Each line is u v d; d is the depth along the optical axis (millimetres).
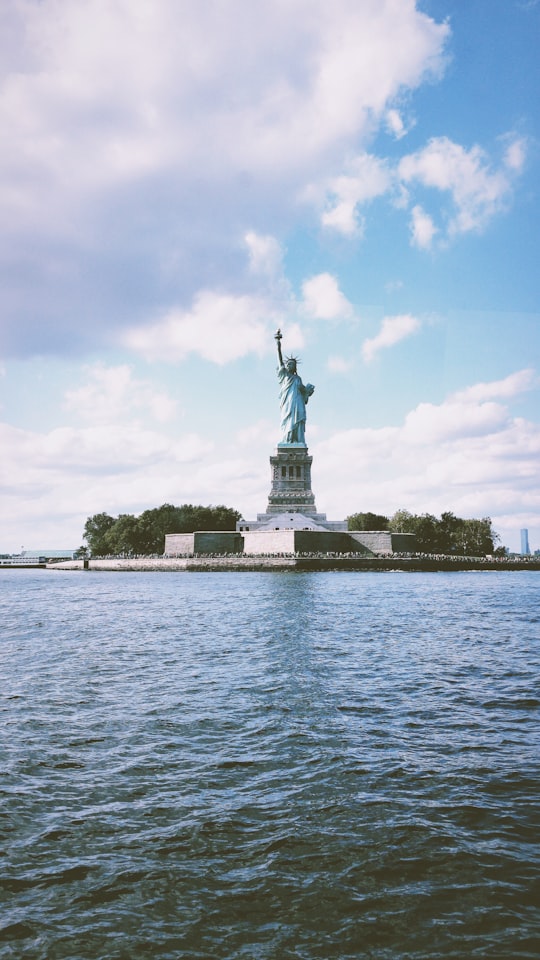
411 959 12289
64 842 16594
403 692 31500
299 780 20422
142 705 29375
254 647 45281
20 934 13000
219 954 12492
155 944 12758
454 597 86688
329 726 25984
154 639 49969
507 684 33156
